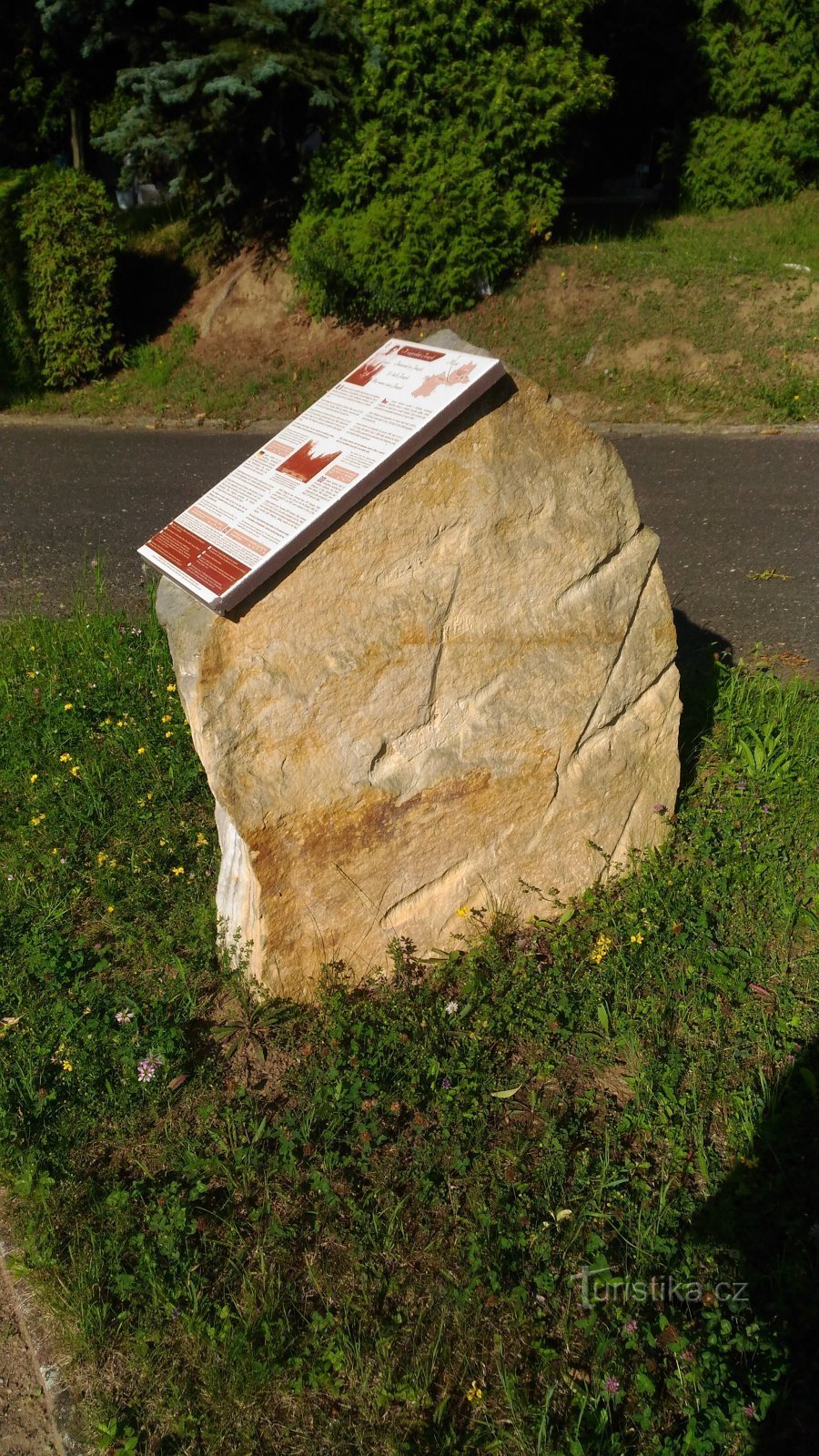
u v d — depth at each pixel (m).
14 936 4.03
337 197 12.05
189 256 13.85
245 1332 2.68
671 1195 3.04
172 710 5.21
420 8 11.12
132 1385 2.67
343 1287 2.83
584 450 3.64
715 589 6.85
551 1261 2.86
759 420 10.45
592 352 11.30
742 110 14.58
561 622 3.71
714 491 8.73
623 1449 2.44
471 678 3.60
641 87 15.39
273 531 3.36
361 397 3.66
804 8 13.95
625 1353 2.65
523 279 12.02
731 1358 2.63
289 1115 3.27
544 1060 3.45
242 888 3.64
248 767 3.37
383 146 11.48
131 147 12.41
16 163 17.70
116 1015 3.63
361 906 3.67
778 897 4.01
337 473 3.38
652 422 10.60
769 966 3.76
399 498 3.39
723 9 14.43
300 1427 2.55
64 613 6.59
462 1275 2.83
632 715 3.98
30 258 12.35
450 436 3.42
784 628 6.25
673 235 13.26
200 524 3.64
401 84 11.37
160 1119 3.33
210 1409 2.60
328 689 3.41
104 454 10.73
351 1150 3.19
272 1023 3.60
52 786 4.77
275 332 12.64
